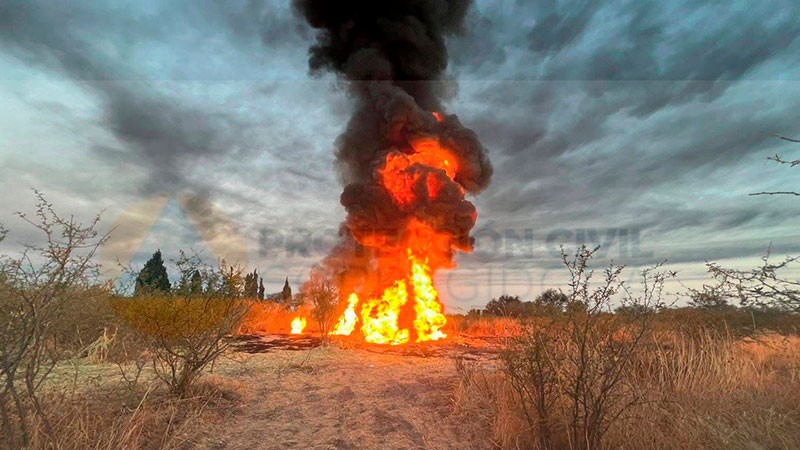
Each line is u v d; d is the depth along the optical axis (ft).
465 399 16.21
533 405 13.67
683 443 12.25
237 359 23.50
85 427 12.11
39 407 10.73
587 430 12.20
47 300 10.39
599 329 12.25
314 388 18.88
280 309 43.42
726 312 17.52
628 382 13.96
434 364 24.11
